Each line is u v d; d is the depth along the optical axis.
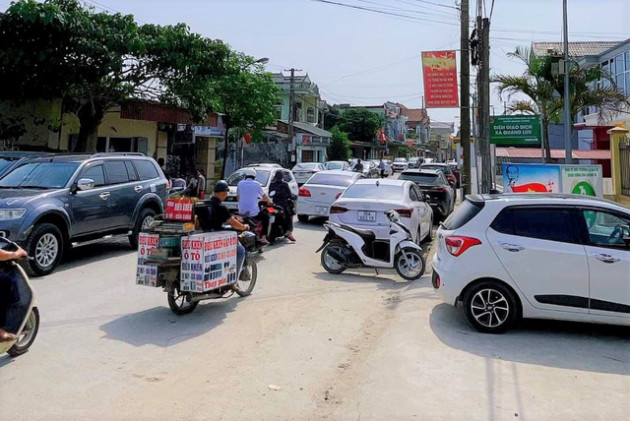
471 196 6.58
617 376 4.66
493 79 19.73
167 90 16.64
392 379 4.55
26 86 14.09
